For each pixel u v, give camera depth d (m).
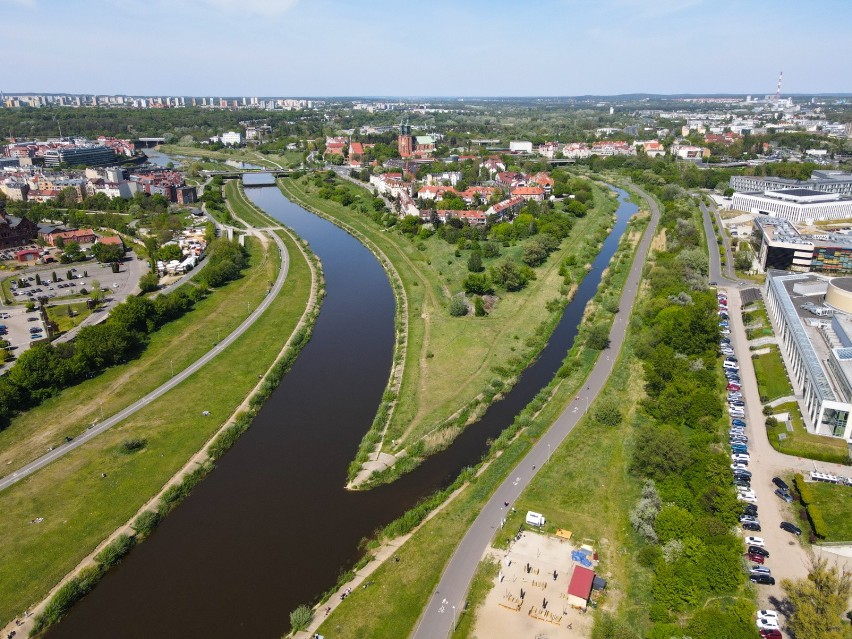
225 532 140.38
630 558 126.12
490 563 125.50
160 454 167.50
